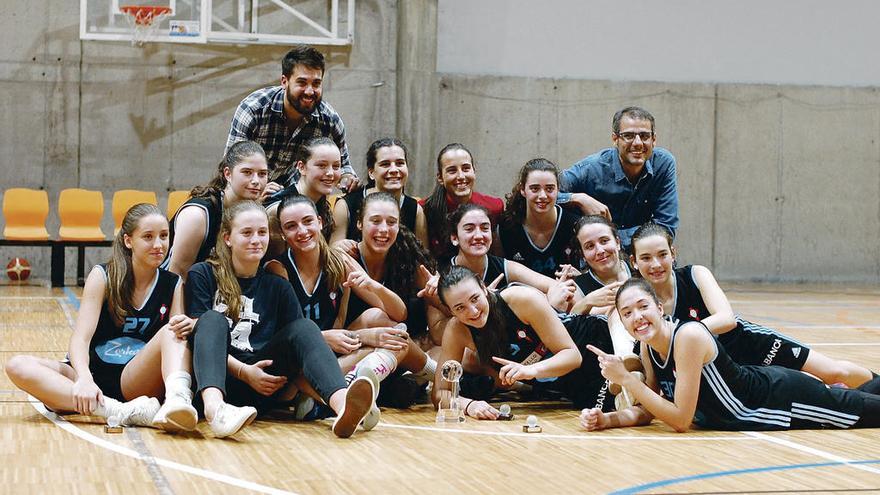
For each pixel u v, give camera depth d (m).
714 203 12.70
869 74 12.96
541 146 12.29
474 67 12.16
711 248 12.71
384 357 3.86
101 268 3.60
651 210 5.25
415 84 11.68
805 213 12.91
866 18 12.92
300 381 3.54
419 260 4.34
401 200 4.65
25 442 3.09
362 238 4.28
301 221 3.85
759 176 12.78
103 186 11.27
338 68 11.73
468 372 4.16
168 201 10.92
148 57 11.34
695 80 12.59
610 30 12.38
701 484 2.65
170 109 11.39
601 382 3.99
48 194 11.16
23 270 10.72
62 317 7.17
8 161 11.06
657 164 5.19
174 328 3.40
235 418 3.15
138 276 3.60
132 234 3.53
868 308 9.26
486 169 12.20
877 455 3.06
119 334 3.62
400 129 11.73
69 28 11.16
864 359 5.44
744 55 12.70
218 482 2.60
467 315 3.74
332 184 4.46
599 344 4.03
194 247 3.96
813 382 3.58
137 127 11.33
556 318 3.89
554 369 3.78
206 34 11.16
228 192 4.07
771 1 12.70
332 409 3.46
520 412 3.96
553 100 12.29
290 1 11.55
